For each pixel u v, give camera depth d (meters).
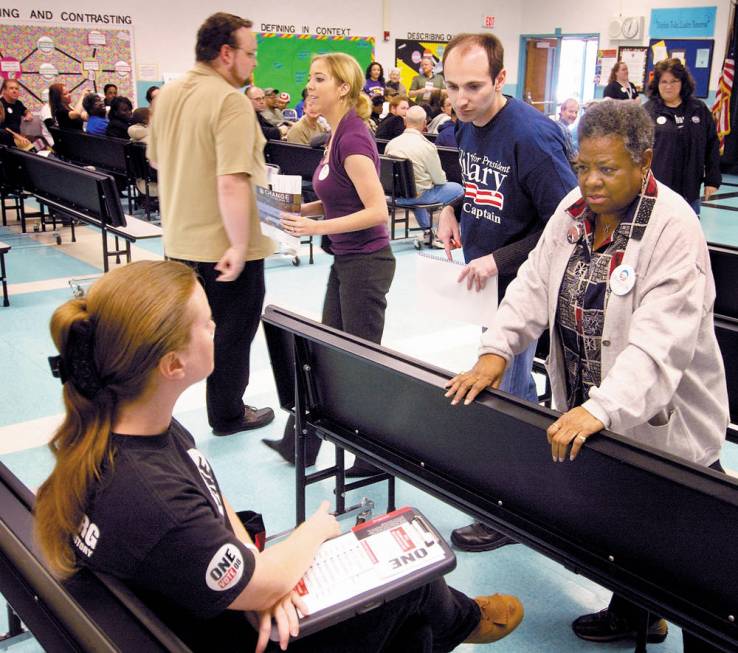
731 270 2.71
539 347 3.17
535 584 2.49
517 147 2.30
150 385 1.17
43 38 11.26
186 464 1.30
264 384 4.07
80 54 11.60
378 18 14.33
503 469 1.87
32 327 4.86
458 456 2.00
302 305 5.46
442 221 2.83
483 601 1.92
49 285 5.80
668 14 13.00
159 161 3.11
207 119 2.87
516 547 2.69
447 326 4.98
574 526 1.76
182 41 12.45
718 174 6.45
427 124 9.91
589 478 1.64
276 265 6.59
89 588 1.20
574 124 9.10
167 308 1.15
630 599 1.63
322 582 1.32
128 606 1.15
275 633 1.25
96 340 1.15
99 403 1.17
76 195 6.09
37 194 6.87
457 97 2.31
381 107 11.31
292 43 13.49
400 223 8.47
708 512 1.42
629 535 1.62
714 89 12.48
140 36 12.05
